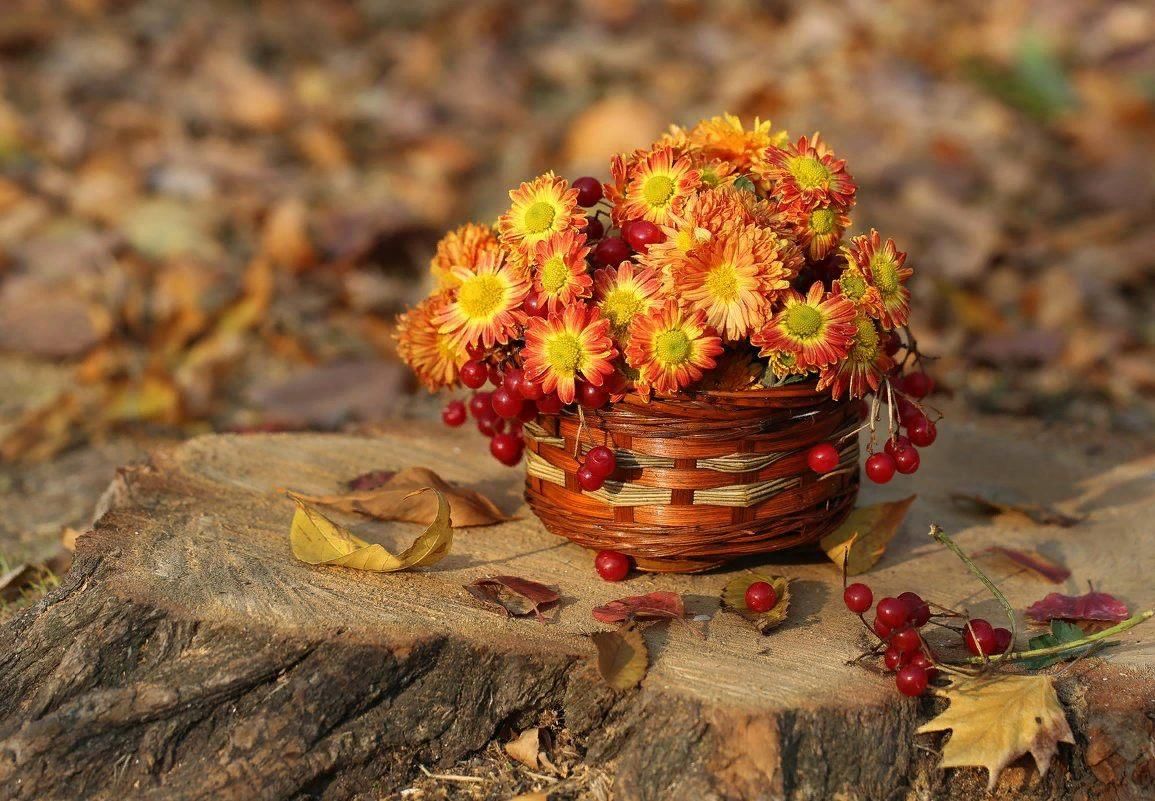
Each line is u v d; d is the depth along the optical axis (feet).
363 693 3.54
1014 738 3.48
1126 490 4.10
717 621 3.64
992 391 4.90
